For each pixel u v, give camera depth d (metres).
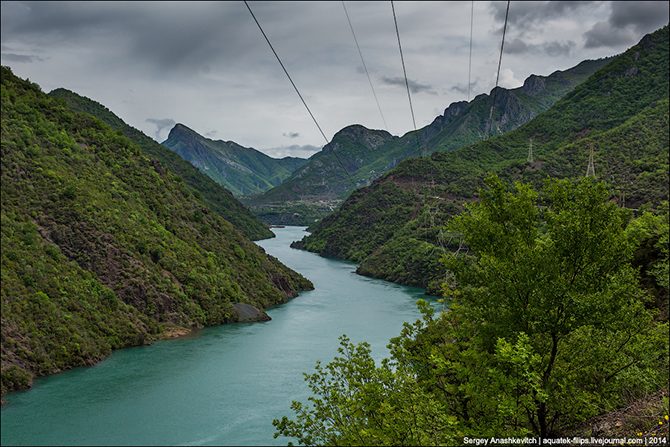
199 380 48.41
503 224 15.60
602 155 137.62
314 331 68.06
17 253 60.12
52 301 57.41
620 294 13.73
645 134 140.62
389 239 152.00
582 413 14.02
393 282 115.25
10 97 91.69
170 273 76.00
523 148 193.50
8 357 47.97
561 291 13.55
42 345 51.66
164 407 41.88
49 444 35.19
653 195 82.94
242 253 96.25
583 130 185.50
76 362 52.47
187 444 35.31
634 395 14.51
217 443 35.47
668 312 23.12
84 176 83.50
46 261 62.56
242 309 77.25
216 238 97.38
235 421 39.19
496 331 14.11
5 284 54.84
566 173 136.25
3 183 71.00
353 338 63.62
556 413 14.33
